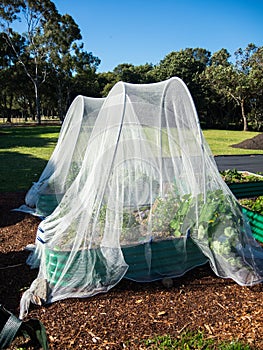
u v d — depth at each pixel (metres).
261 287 3.74
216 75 39.28
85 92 51.06
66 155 6.50
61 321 3.14
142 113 4.58
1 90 48.59
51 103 57.62
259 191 7.79
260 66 40.00
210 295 3.59
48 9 40.94
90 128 6.54
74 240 3.71
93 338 2.88
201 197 4.04
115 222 3.86
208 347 2.72
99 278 3.63
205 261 4.24
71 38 43.12
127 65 58.50
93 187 3.83
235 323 3.07
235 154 17.33
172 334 2.92
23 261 4.46
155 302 3.45
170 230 4.07
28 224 5.89
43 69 45.03
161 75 46.84
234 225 3.99
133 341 2.84
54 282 3.64
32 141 22.22
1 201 7.45
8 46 44.81
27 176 10.48
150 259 3.86
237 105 41.34
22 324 2.64
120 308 3.34
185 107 4.20
